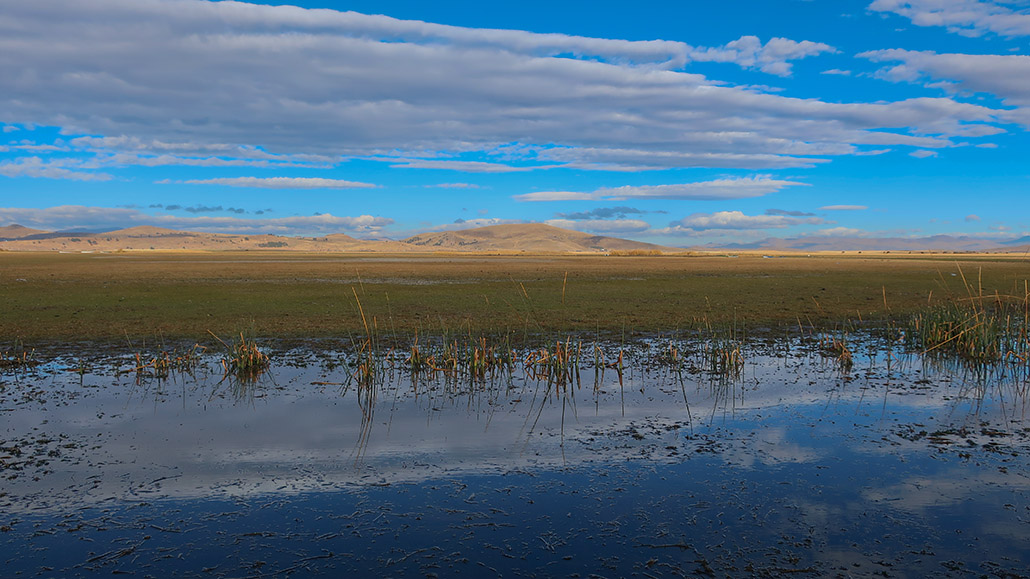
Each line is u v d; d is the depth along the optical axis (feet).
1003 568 15.80
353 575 15.42
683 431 26.71
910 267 176.65
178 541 17.04
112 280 112.88
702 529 17.81
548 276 131.54
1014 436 25.90
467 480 21.30
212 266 177.78
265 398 31.76
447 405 30.83
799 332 54.75
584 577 15.38
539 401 31.73
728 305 74.43
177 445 24.52
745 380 36.32
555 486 20.80
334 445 24.71
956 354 44.16
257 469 22.13
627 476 21.63
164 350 43.98
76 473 21.59
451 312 66.90
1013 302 75.36
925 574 15.51
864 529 17.78
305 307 69.67
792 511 18.90
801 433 26.35
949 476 21.57
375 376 35.42
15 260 234.38
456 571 15.61
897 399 31.99
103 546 16.75
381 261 241.55
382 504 19.38
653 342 49.08
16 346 45.39
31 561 15.97
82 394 32.14
